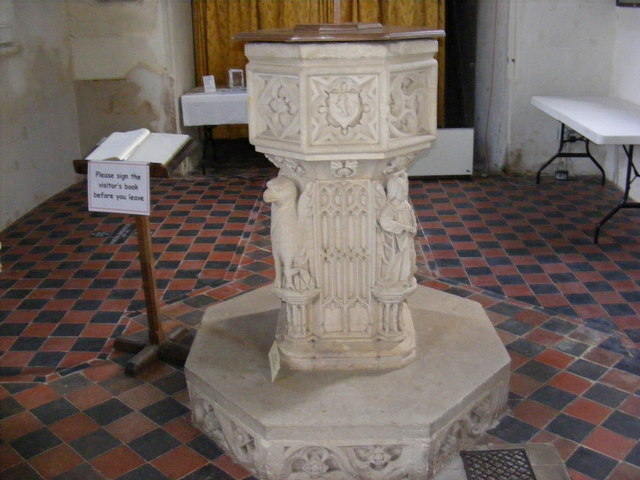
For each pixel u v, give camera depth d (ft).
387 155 8.43
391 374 9.36
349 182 8.90
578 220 17.97
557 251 15.87
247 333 10.60
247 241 16.93
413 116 8.69
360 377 9.30
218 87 23.71
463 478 8.68
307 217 9.07
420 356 9.79
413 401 8.75
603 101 19.85
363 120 8.26
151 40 21.99
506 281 14.32
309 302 9.45
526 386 10.53
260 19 24.06
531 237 16.84
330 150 8.29
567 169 22.24
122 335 12.07
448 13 26.27
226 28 24.20
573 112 18.10
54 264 15.69
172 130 22.91
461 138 21.63
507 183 21.59
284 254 9.21
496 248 16.17
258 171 23.66
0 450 9.32
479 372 9.37
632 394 10.27
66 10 21.83
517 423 9.70
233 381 9.27
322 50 7.90
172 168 10.43
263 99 8.71
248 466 8.95
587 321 12.51
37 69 20.18
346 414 8.52
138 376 11.03
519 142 22.25
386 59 8.04
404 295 9.32
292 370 9.52
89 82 22.53
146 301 11.30
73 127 22.65
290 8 23.80
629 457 8.95
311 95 8.12
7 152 18.45
